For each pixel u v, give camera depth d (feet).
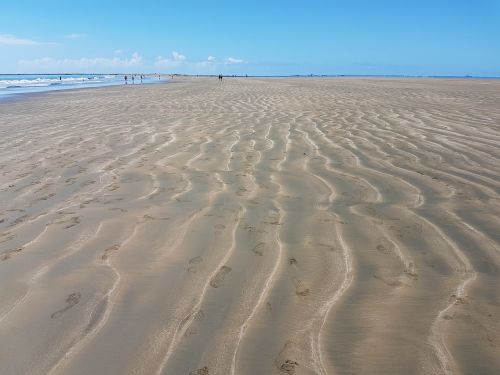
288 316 5.88
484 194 11.11
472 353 5.05
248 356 5.08
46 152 18.22
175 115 30.55
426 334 5.41
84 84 125.18
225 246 8.20
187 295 6.47
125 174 14.07
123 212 10.26
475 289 6.47
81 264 7.57
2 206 11.12
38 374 4.85
